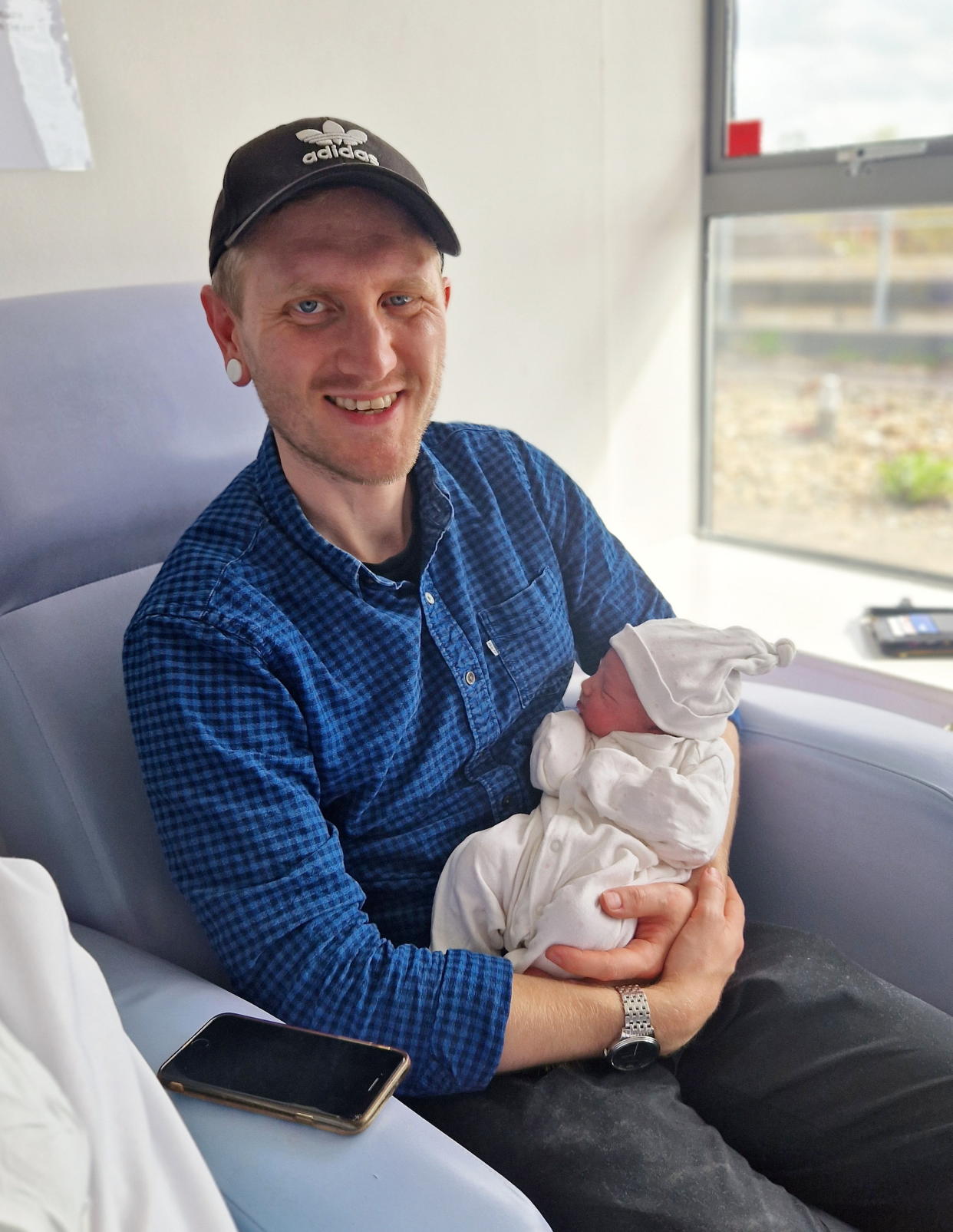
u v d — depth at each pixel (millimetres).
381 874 999
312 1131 660
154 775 859
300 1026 801
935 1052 856
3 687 939
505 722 1075
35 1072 563
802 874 1122
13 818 1004
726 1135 888
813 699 1185
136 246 1320
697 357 2129
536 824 1005
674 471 2162
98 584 1021
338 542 998
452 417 1743
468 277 1692
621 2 1753
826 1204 849
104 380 1019
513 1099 845
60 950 628
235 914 821
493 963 833
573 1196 770
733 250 2135
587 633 1241
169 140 1321
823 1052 879
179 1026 773
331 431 917
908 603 1697
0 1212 489
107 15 1238
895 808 1037
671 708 1042
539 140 1713
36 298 1016
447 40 1558
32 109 1191
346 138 876
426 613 1006
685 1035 873
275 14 1379
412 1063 792
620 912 916
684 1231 733
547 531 1181
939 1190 802
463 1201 604
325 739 918
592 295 1877
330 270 862
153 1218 553
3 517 939
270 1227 606
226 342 978
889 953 1072
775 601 1851
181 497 1071
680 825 963
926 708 1494
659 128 1887
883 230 2051
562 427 1909
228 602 882
